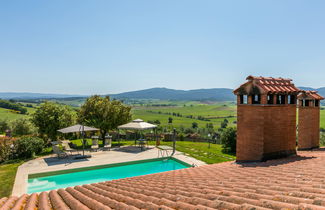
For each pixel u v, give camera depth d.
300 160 6.38
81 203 4.26
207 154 17.75
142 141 21.33
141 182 6.29
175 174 7.44
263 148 6.86
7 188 9.95
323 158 6.35
